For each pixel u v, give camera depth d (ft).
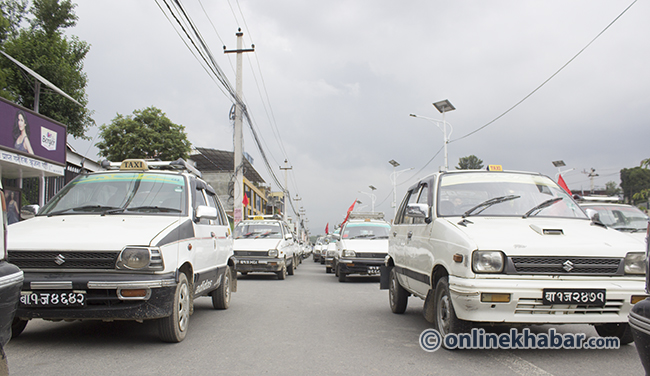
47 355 14.99
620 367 13.75
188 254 18.28
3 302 8.93
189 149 90.99
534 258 14.38
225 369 13.67
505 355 15.24
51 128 42.09
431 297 17.89
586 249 14.47
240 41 67.05
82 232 16.03
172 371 13.39
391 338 18.12
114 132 85.30
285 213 176.96
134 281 15.02
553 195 19.48
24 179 50.31
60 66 57.47
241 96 65.92
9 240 15.42
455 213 18.42
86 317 15.10
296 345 16.88
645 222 28.91
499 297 13.96
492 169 20.98
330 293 34.01
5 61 54.49
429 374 13.23
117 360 14.51
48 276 15.01
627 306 14.17
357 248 43.37
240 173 63.77
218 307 25.39
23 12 59.72
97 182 20.43
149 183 20.30
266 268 44.80
